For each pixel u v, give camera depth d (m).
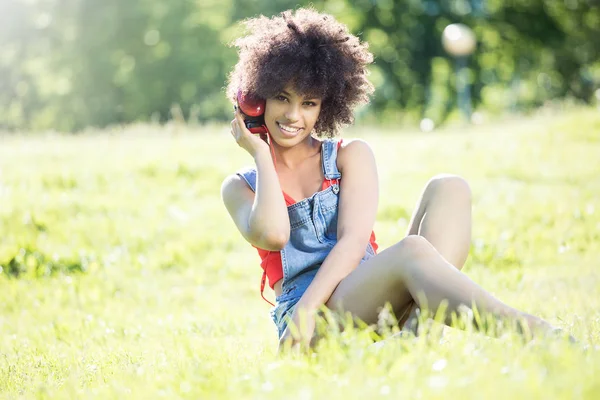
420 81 38.59
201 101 37.69
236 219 4.89
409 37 38.38
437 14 38.47
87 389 4.38
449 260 4.58
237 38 5.09
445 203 4.69
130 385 4.12
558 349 3.46
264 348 5.34
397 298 4.39
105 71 38.19
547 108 21.33
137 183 14.32
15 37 39.31
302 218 4.82
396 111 38.41
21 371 5.34
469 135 18.41
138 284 9.98
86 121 38.53
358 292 4.41
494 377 3.21
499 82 40.16
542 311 6.56
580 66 39.47
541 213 12.20
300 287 4.81
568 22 39.09
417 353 3.58
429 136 19.05
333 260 4.59
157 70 37.59
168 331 6.92
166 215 12.77
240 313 8.13
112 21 37.91
